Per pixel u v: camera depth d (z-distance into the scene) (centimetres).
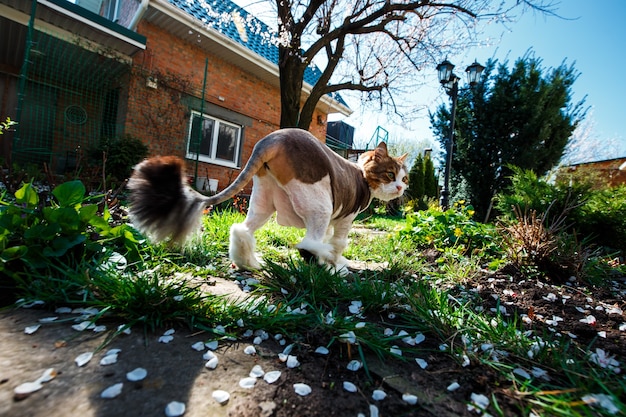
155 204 157
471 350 133
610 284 284
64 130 660
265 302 152
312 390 101
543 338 147
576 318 187
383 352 127
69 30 585
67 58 624
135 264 194
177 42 723
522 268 280
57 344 109
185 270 207
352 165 269
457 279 254
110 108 707
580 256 287
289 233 389
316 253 207
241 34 703
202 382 99
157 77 679
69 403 83
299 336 134
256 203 230
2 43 630
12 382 88
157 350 113
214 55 795
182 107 730
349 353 123
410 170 1240
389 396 102
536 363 125
